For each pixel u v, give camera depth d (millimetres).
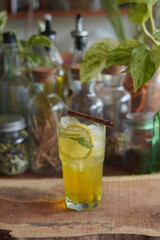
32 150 850
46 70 809
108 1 1007
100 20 1667
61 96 950
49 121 831
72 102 849
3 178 836
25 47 987
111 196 719
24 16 1571
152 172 829
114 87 879
